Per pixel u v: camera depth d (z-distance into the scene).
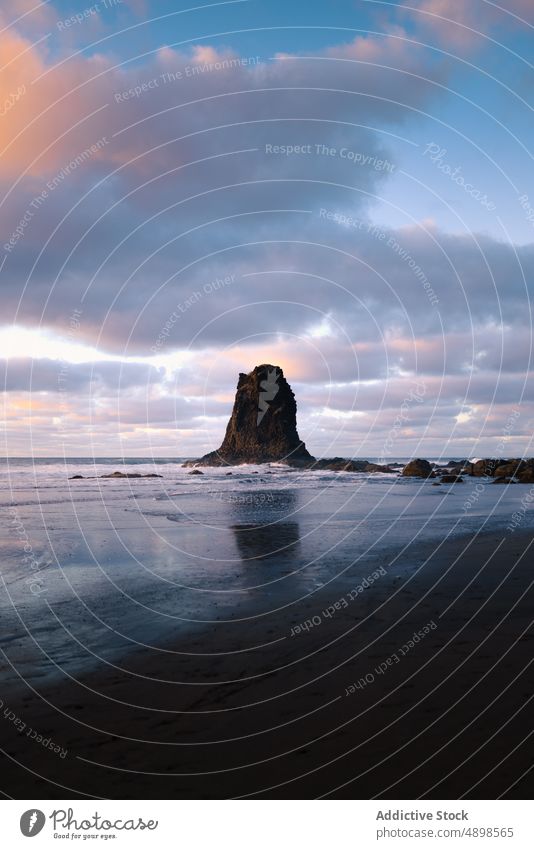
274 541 12.34
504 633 5.90
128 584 8.61
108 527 14.40
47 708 4.38
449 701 4.29
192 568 9.70
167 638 6.14
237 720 4.12
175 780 3.43
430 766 3.45
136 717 4.21
